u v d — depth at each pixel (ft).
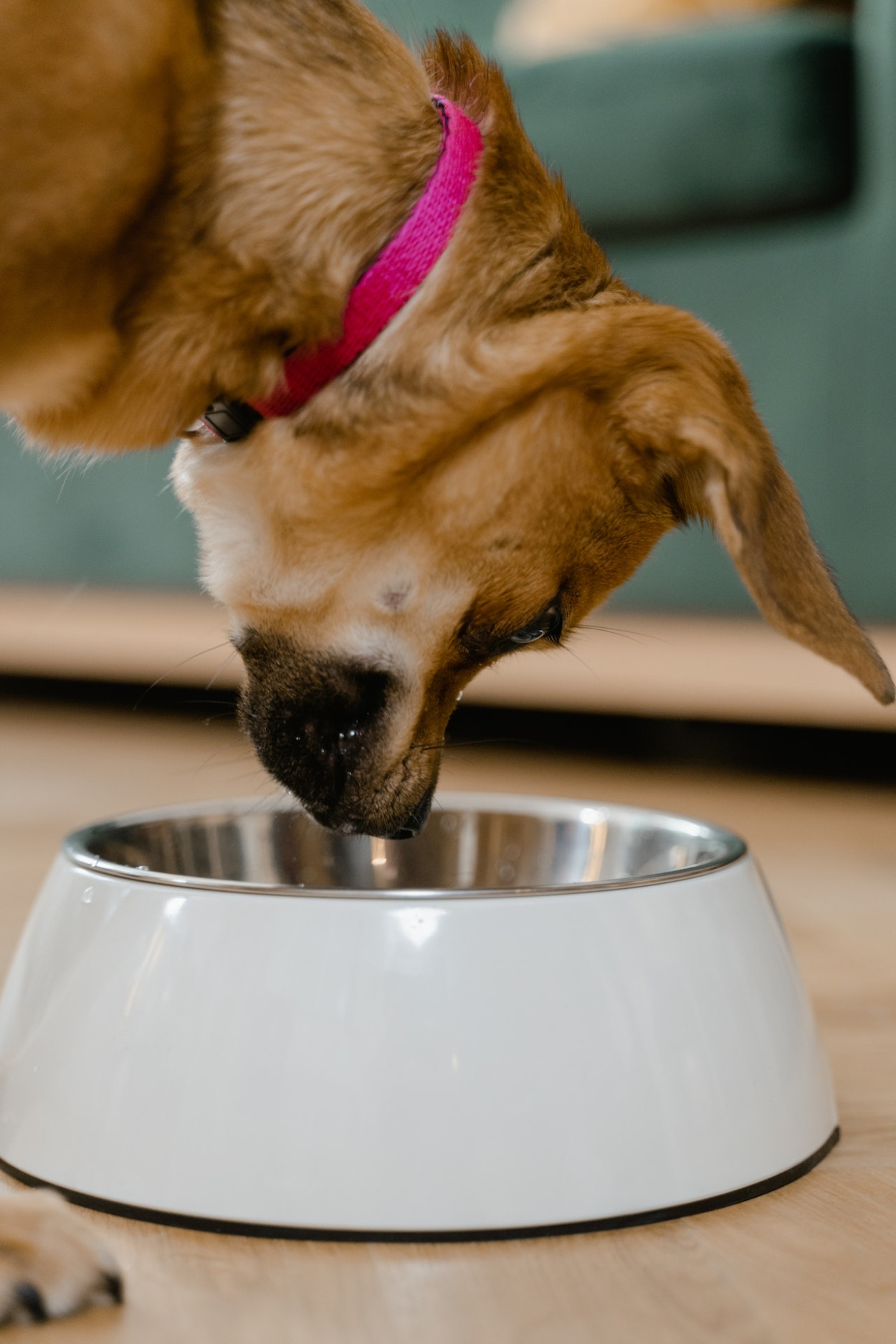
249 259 4.67
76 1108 3.84
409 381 4.80
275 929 3.71
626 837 5.19
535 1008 3.66
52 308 4.49
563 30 12.35
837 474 10.32
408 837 5.30
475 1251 3.52
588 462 5.03
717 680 10.55
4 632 14.17
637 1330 3.19
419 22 14.06
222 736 13.23
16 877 7.72
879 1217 3.77
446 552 5.04
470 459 4.93
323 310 4.74
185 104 4.57
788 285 10.43
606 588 5.49
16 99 4.19
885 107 9.92
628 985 3.77
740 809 9.91
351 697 5.22
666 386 4.85
